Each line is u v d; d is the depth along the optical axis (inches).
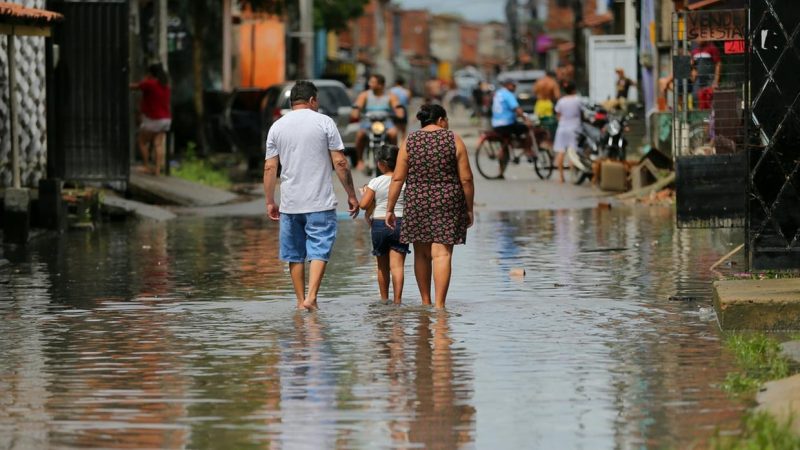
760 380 732.0
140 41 2778.1
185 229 1683.1
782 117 1035.3
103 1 1862.7
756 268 1046.4
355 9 5866.1
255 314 994.1
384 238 1043.9
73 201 1696.6
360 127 2474.2
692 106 1675.7
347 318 970.1
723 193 1267.2
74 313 1010.1
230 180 2603.3
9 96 1523.1
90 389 745.6
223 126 2970.0
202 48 3225.9
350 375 771.4
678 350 830.5
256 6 3779.5
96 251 1434.5
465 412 680.4
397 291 1040.2
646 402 693.9
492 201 2025.1
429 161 1007.0
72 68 1868.8
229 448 618.5
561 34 7785.4
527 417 668.7
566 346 848.9
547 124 3038.9
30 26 1515.7
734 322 895.7
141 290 1133.1
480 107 5398.6
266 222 1774.1
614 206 1913.1
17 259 1363.2
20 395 731.4
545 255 1344.7
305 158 1021.2
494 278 1177.4
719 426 637.9
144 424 665.0
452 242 1007.6
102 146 1881.2
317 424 660.1
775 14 1028.5
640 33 2751.0
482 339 876.6
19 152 1669.5
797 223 1042.1
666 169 2039.9
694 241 1446.9
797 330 888.9
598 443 617.0
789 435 584.7
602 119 2327.8
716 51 1680.6
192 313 1003.9
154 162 2298.2
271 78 3922.2
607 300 1039.0
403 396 716.7
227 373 782.5
